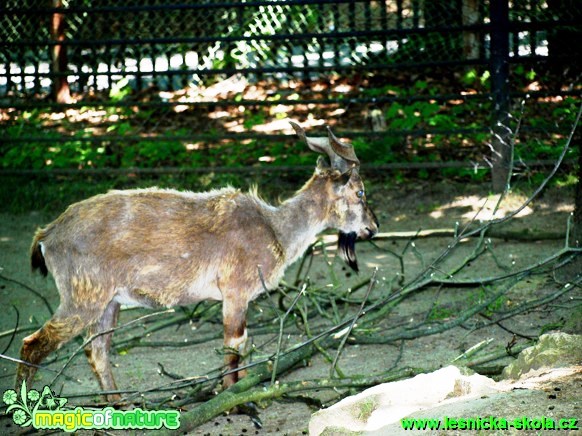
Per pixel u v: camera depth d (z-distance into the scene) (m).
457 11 12.17
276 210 7.00
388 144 12.20
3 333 7.55
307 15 12.70
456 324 7.21
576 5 11.67
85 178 12.53
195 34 13.34
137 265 6.42
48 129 13.12
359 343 7.30
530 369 5.74
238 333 6.71
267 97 13.82
